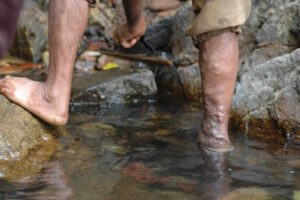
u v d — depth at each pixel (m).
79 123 3.08
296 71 2.89
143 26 3.66
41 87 2.54
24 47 4.41
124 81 3.89
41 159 2.36
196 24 2.40
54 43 2.40
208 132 2.61
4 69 4.12
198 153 2.54
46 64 4.35
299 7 3.40
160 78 4.18
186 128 3.03
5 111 2.52
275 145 2.71
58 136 2.68
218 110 2.55
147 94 3.91
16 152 2.32
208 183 2.11
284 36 3.48
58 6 2.33
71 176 2.16
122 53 4.51
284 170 2.30
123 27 3.70
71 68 2.46
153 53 4.50
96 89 3.78
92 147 2.60
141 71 4.04
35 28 4.47
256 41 3.64
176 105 3.73
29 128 2.49
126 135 2.86
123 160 2.41
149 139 2.79
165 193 1.98
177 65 4.18
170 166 2.33
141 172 2.24
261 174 2.24
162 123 3.15
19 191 1.97
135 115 3.37
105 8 5.24
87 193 1.97
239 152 2.57
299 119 2.81
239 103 3.16
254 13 3.75
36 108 2.52
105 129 2.97
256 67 3.18
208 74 2.48
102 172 2.23
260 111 3.00
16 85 2.57
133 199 1.92
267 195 1.99
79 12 2.34
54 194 1.95
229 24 2.35
